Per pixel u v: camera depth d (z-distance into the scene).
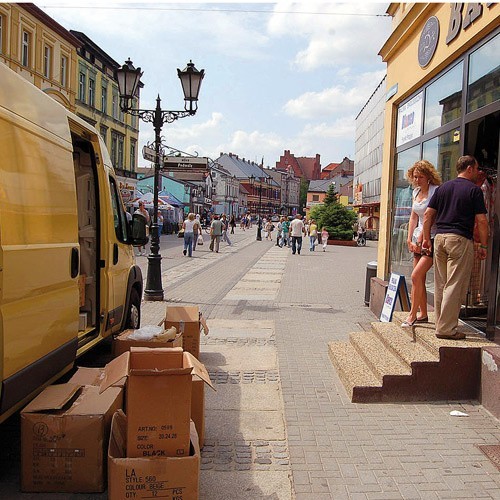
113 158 45.25
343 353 6.76
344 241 41.00
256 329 9.09
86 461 3.69
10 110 3.79
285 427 4.89
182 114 12.02
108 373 3.67
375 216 58.06
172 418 3.43
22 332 3.73
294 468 4.11
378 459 4.27
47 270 4.18
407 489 3.82
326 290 14.30
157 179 11.95
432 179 6.79
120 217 7.04
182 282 15.29
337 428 4.87
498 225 5.67
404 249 9.70
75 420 3.68
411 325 6.61
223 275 17.34
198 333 6.80
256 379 6.32
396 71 10.23
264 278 16.83
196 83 11.84
